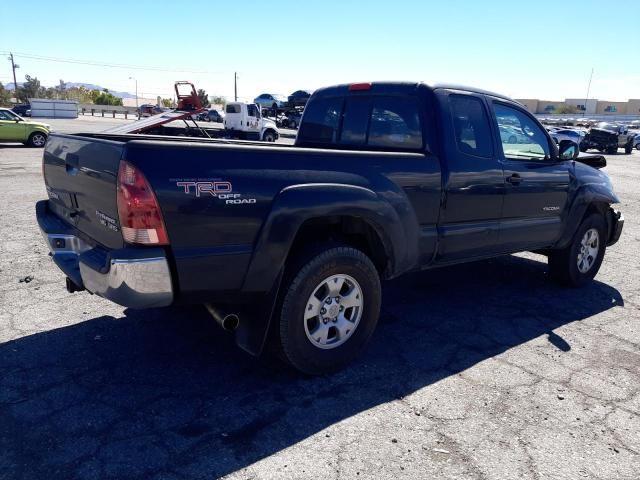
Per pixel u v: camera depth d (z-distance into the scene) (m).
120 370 3.59
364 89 4.57
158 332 4.20
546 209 5.00
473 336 4.38
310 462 2.72
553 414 3.24
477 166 4.24
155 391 3.35
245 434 2.94
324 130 4.96
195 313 4.58
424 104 4.08
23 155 17.73
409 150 4.16
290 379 3.56
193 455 2.75
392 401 3.33
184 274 2.95
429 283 5.74
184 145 2.87
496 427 3.08
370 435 2.96
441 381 3.60
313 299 3.45
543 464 2.77
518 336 4.41
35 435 2.87
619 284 6.03
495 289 5.62
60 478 2.55
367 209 3.48
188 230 2.91
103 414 3.08
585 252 5.72
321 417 3.12
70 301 4.75
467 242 4.33
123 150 2.79
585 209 5.41
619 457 2.85
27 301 4.72
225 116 27.73
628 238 8.54
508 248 4.79
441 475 2.65
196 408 3.18
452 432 3.02
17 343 3.93
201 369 3.64
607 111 99.25
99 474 2.58
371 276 3.65
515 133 4.71
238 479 2.58
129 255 2.80
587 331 4.57
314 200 3.25
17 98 82.00
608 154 31.89
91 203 3.27
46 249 6.31
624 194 13.84
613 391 3.55
